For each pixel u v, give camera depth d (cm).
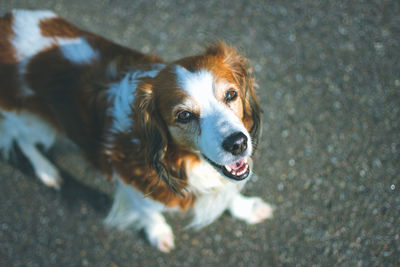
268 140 118
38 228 116
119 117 97
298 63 124
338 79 121
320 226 111
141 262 112
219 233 113
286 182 115
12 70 104
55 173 119
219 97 90
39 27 104
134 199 105
